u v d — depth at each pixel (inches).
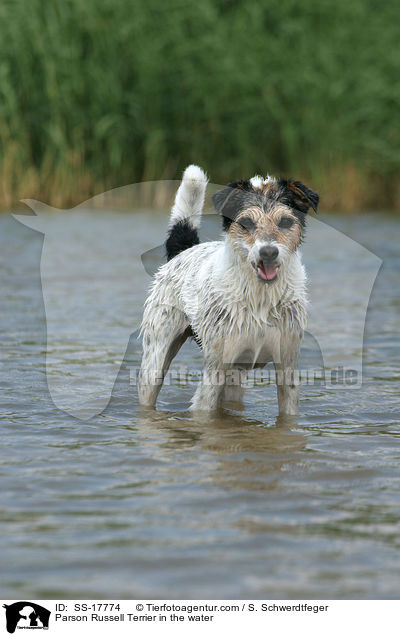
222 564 225.8
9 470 300.5
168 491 280.1
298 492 280.5
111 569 223.1
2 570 222.4
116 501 270.4
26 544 237.1
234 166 1259.8
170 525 250.8
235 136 1257.4
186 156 1256.8
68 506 265.9
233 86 1237.1
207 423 373.7
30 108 1206.3
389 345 535.5
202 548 234.8
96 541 239.3
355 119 1273.4
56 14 1193.4
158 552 232.4
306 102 1269.7
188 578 218.7
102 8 1190.9
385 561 227.8
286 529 248.5
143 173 1237.7
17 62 1186.6
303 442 342.3
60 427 361.1
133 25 1197.7
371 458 319.9
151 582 216.8
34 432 351.9
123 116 1219.2
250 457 319.9
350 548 235.8
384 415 387.9
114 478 293.1
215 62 1221.7
